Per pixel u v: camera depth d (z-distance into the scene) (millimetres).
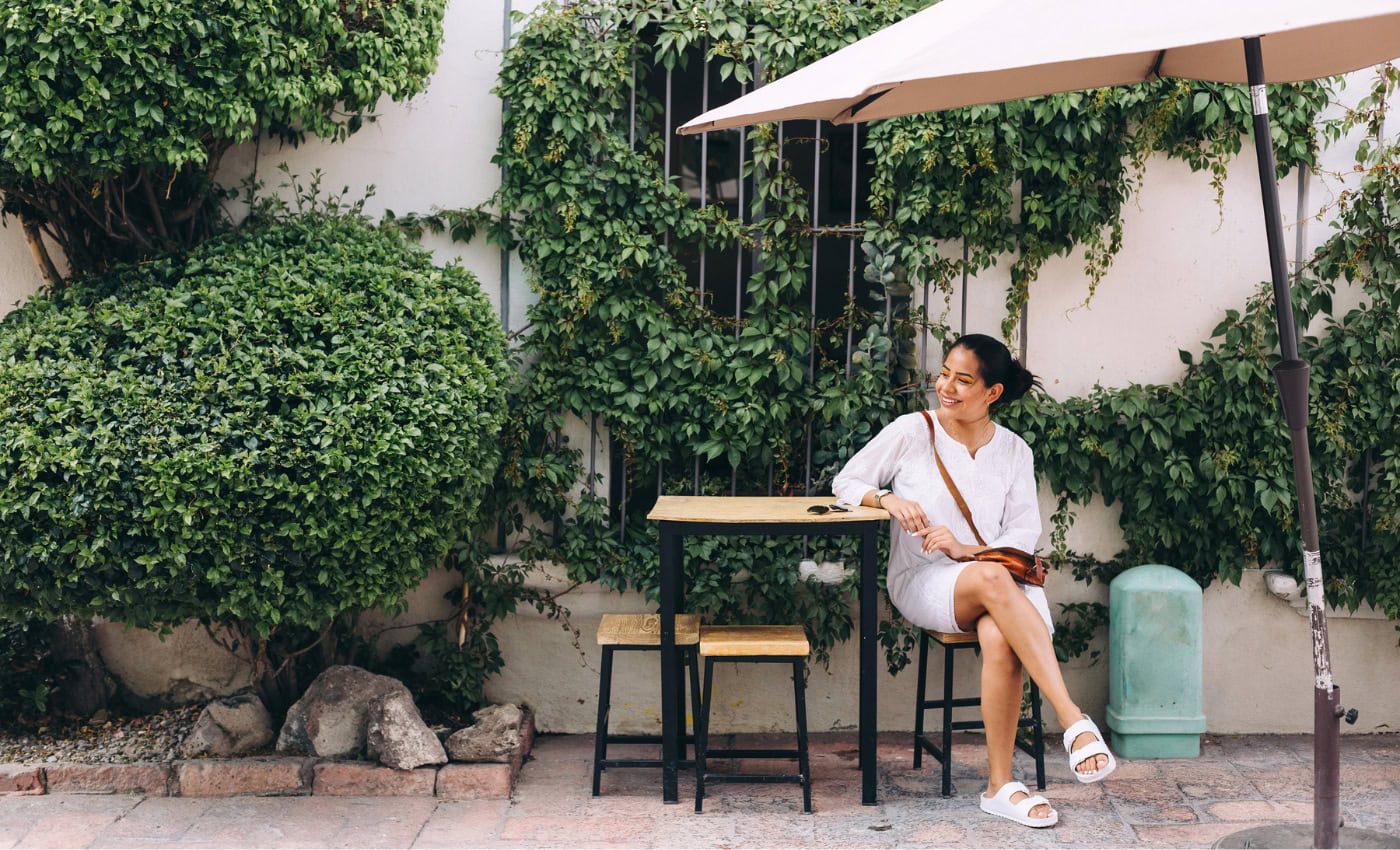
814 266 4684
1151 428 4617
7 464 3541
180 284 3957
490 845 3707
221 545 3609
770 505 4199
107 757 4203
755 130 4641
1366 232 4645
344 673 4348
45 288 4359
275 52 3775
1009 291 4707
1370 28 3537
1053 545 4766
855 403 4590
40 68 3496
